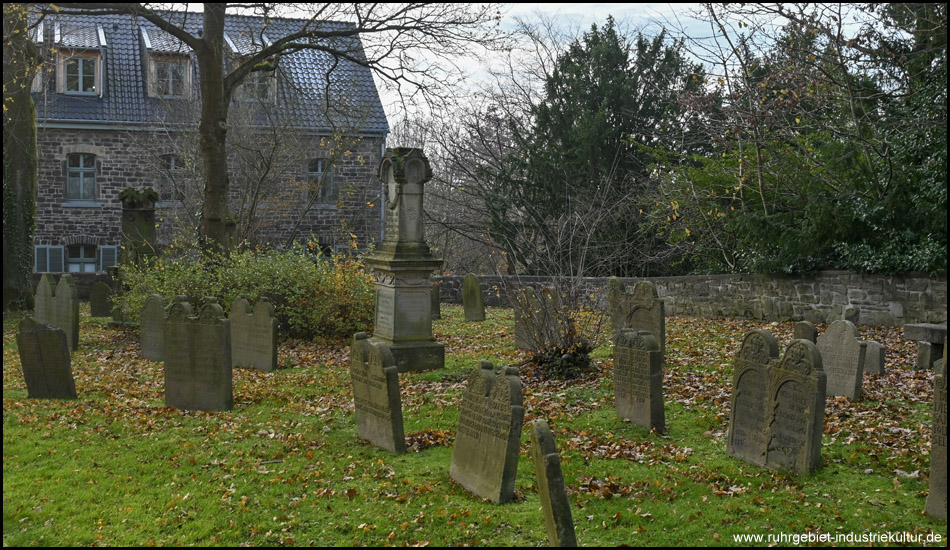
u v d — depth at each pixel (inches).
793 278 660.1
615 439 316.8
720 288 722.2
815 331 391.9
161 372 496.1
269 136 1136.2
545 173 885.8
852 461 277.3
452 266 1234.6
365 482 272.1
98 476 282.8
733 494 253.8
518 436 248.2
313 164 1213.7
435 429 337.7
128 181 1151.6
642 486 262.1
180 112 1146.7
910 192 586.2
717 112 737.0
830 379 375.6
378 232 1225.4
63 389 407.2
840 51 582.9
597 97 900.0
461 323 719.1
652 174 792.3
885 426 315.9
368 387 322.3
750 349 287.9
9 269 786.2
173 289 612.1
